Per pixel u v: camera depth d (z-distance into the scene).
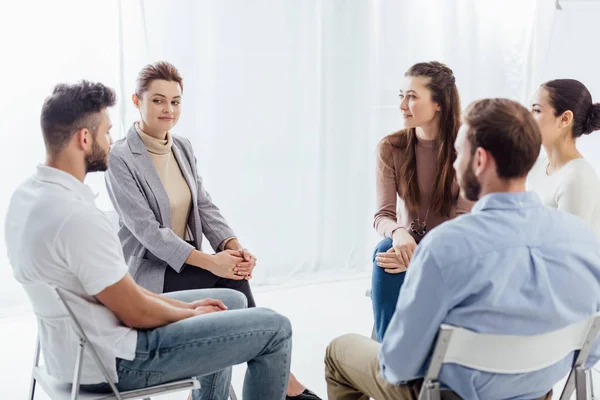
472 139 1.56
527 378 1.58
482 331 1.50
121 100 3.79
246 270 2.70
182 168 2.80
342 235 4.48
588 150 4.43
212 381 2.35
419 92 2.62
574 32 4.62
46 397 2.88
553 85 2.39
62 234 1.79
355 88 4.35
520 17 4.61
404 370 1.57
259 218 4.27
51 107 1.85
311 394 2.64
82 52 3.78
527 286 1.51
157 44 3.87
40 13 3.70
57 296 1.75
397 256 2.57
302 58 4.21
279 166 4.27
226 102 4.09
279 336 2.04
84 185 1.90
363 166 4.45
